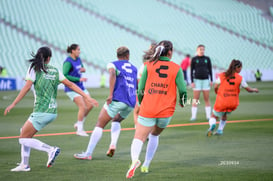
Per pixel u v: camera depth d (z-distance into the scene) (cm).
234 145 2823
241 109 5106
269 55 14225
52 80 2073
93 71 11594
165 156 2492
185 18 15912
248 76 11819
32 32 12800
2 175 2030
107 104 2419
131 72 2495
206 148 2733
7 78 8925
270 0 17138
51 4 14812
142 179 1945
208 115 4297
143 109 1967
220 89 3181
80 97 3359
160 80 1964
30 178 1972
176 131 3497
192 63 4281
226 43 14638
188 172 2080
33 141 2045
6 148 2778
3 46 11769
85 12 14862
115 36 13825
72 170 2138
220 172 2070
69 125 3912
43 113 2044
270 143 2877
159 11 16050
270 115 4506
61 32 13300
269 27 15825
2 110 5162
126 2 16162
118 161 2369
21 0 14612
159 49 1972
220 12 16525
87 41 13212
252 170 2106
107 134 3384
